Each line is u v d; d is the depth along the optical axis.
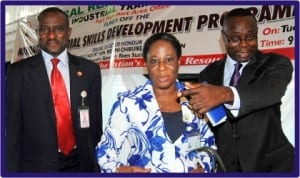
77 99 2.58
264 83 2.13
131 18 3.56
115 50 3.62
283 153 2.28
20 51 4.05
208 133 1.89
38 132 2.50
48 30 2.56
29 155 2.53
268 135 2.24
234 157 2.24
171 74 1.74
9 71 2.56
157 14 3.45
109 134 1.78
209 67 2.48
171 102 1.81
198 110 1.77
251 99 1.89
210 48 3.25
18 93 2.51
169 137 1.75
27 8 3.98
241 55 2.21
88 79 2.64
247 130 2.22
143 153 1.74
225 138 2.26
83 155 2.59
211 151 1.82
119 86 3.59
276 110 2.31
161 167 1.72
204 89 1.77
